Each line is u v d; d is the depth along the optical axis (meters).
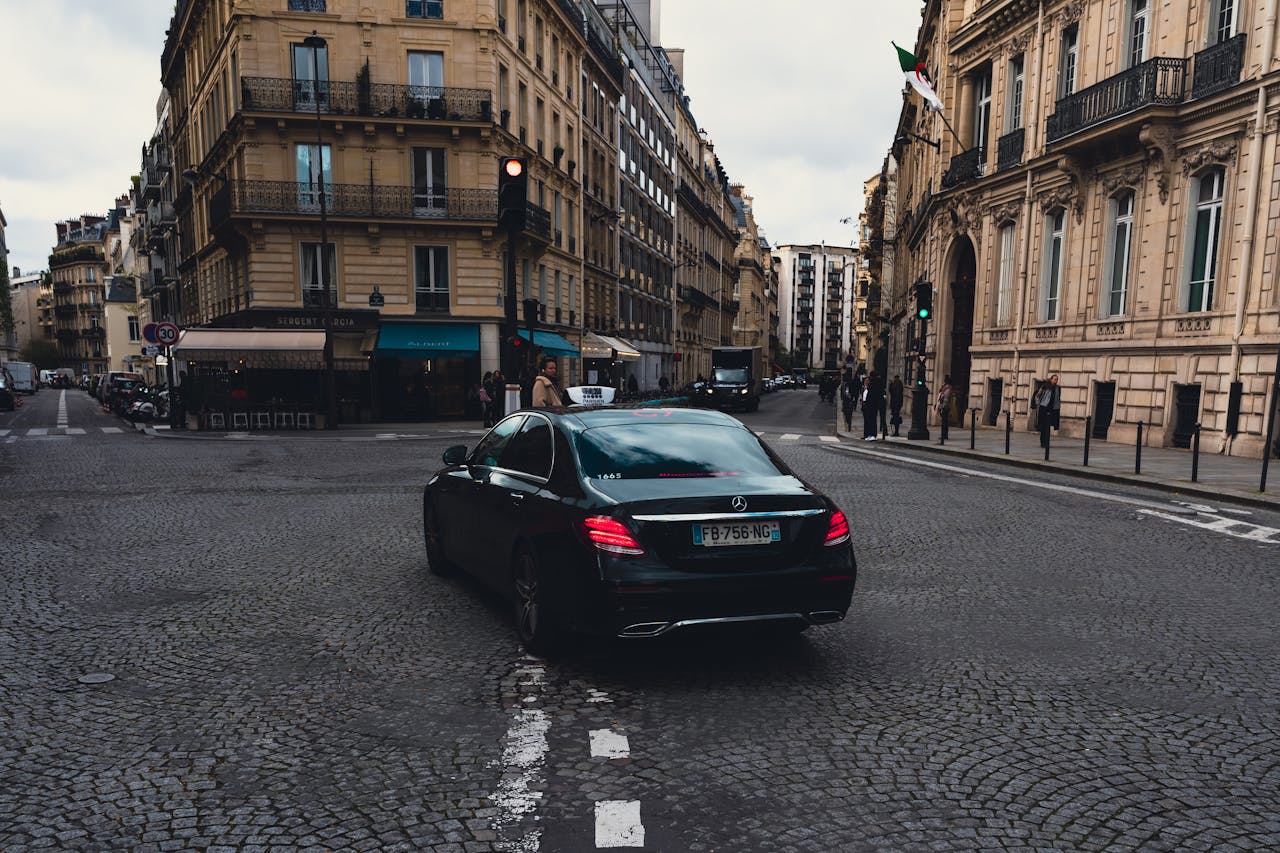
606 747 3.63
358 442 20.52
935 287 30.17
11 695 4.22
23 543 8.12
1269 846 2.87
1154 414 18.69
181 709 4.05
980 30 26.64
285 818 3.03
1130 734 3.81
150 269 67.12
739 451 5.09
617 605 4.16
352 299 30.27
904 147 48.22
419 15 30.20
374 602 6.02
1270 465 14.75
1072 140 20.41
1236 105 16.53
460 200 30.56
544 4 36.00
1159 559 7.57
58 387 114.94
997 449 18.17
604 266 46.75
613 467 4.73
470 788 3.26
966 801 3.18
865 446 20.06
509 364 11.48
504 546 5.23
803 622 4.44
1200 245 17.81
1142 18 19.77
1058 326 22.44
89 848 2.83
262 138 29.50
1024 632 5.37
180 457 16.64
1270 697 4.28
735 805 3.13
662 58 62.62
